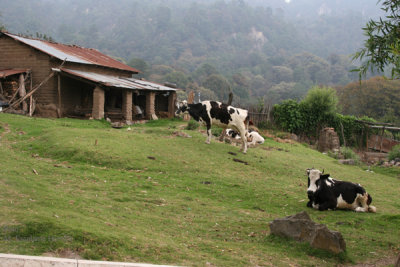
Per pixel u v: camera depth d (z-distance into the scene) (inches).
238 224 330.0
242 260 235.1
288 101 1330.0
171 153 612.7
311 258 257.1
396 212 436.1
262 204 426.3
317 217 378.6
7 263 169.6
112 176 466.9
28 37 1173.7
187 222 321.7
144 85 1272.1
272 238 287.7
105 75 1267.2
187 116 1263.5
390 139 1424.7
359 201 414.9
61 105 1101.1
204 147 681.6
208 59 5467.5
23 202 268.4
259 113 1310.3
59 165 483.8
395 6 306.2
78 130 695.7
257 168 618.5
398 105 2303.2
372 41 307.1
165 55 5442.9
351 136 1381.6
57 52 1122.0
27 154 544.7
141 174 496.4
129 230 260.2
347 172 729.6
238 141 869.8
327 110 1336.1
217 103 700.0
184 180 497.4
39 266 173.6
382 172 865.5
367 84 2436.0
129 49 5733.3
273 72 5022.1
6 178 335.3
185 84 3491.6
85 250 200.8
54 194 325.1
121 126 960.9
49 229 213.6
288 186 528.7
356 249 285.6
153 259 211.0
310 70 4916.3
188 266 208.4
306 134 1330.0
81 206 305.3
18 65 1083.9
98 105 1019.3
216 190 466.3
